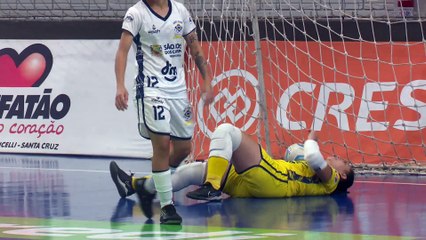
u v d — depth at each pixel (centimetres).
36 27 2619
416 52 2188
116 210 1420
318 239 1094
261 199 1573
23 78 2633
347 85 2217
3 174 2014
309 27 2273
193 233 1159
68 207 1453
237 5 2297
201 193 1499
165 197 1277
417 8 2503
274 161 1593
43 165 2250
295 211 1400
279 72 2264
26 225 1240
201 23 2356
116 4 2886
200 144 2272
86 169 2142
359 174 2041
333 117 2212
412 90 2169
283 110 2241
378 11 2592
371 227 1210
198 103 2289
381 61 2206
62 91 2577
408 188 1739
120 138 2483
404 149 2145
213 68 2311
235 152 1552
